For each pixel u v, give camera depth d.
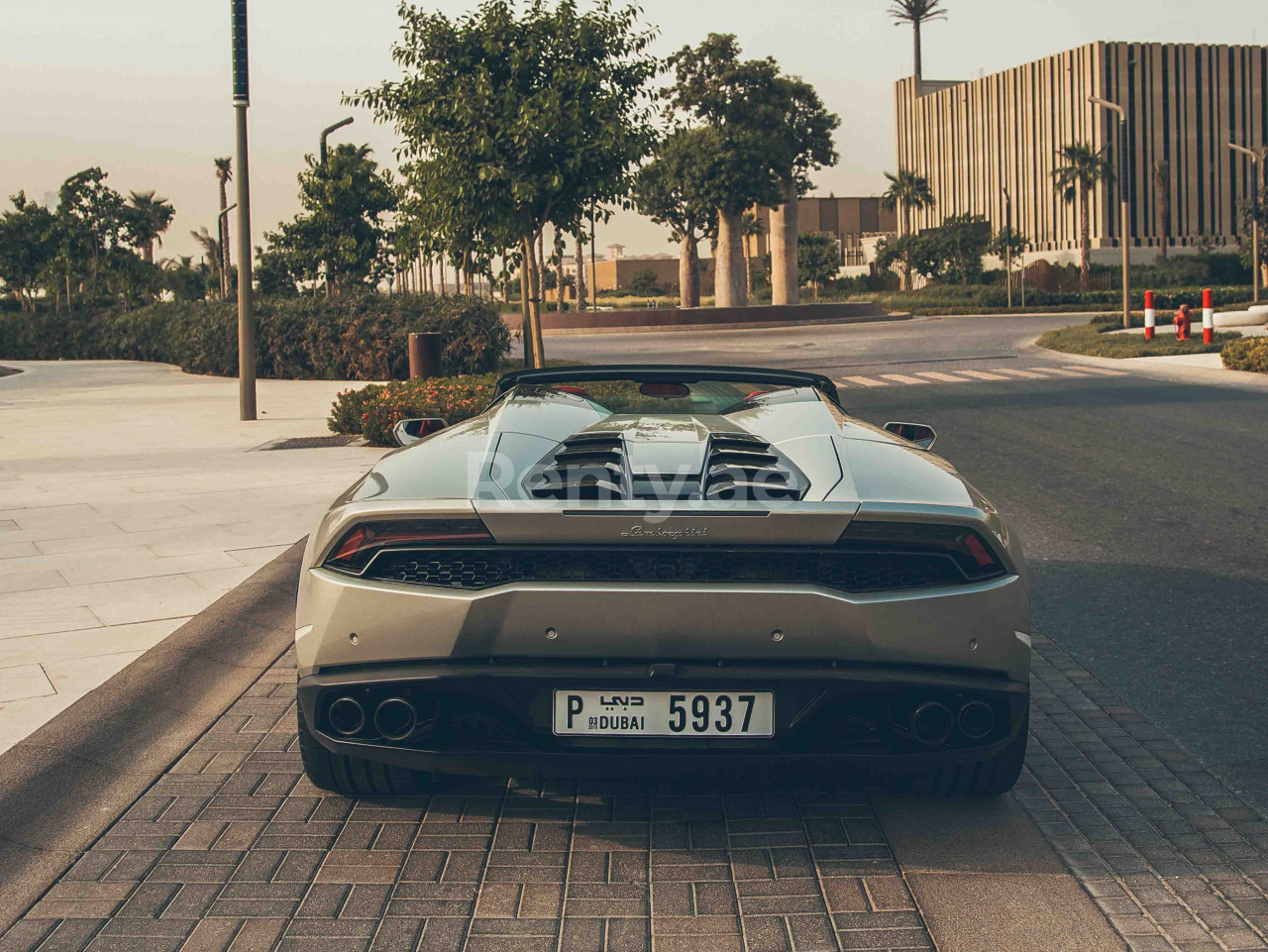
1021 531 6.89
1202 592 5.40
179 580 5.69
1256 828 2.96
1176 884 2.67
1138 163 74.00
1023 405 13.89
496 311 22.45
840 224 105.75
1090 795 3.19
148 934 2.47
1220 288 56.75
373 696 2.71
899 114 98.62
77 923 2.52
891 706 2.69
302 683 2.76
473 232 15.87
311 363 23.31
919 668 2.66
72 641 4.63
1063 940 2.43
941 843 2.91
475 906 2.60
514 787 3.28
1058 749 3.55
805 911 2.57
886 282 80.81
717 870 2.77
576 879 2.73
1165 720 3.79
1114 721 3.78
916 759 2.70
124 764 3.46
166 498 8.12
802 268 77.56
